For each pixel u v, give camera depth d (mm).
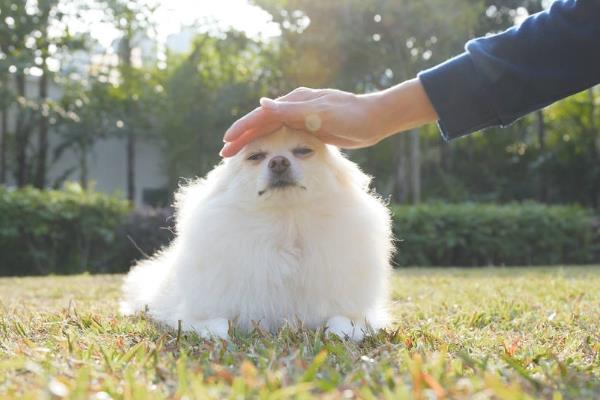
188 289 746
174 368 515
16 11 3873
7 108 3969
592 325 790
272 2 3793
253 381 460
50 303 1065
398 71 3594
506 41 590
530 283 1362
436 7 3406
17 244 2652
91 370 504
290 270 737
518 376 509
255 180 746
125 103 4645
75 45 4215
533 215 2908
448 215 2828
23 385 475
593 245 3064
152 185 5195
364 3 3434
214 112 4207
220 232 740
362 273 748
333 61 3660
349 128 652
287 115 676
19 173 4336
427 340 659
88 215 2713
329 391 451
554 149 4309
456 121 608
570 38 573
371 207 784
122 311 929
